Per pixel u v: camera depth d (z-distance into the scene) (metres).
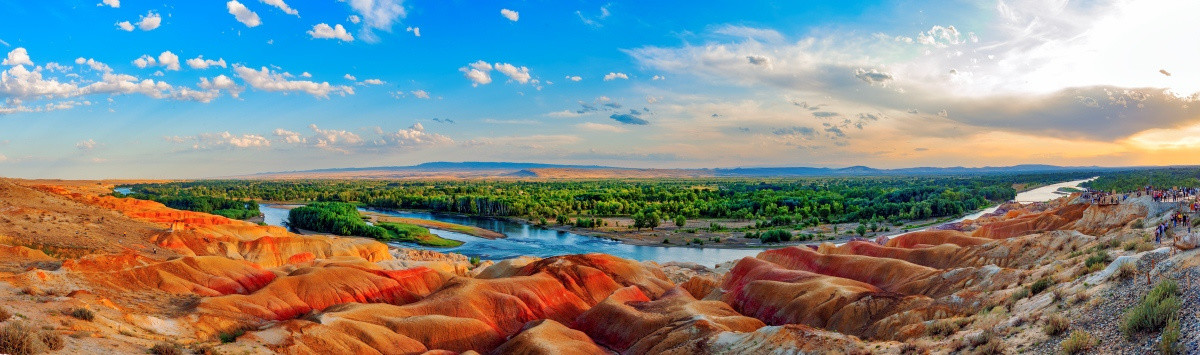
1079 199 113.06
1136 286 28.92
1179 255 31.06
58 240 81.94
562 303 72.75
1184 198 78.06
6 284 49.19
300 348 45.41
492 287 69.25
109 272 62.12
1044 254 64.12
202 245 99.00
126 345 34.31
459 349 55.53
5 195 107.50
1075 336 25.86
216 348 39.62
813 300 56.44
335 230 156.00
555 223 184.50
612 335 57.94
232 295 60.66
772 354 36.09
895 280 67.38
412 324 55.94
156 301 57.62
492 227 180.50
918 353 30.41
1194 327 22.81
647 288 83.06
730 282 78.56
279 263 102.12
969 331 32.72
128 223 106.69
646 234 158.38
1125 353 23.80
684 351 42.16
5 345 27.70
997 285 48.50
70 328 35.88
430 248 138.62
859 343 33.94
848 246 88.75
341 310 56.28
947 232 90.38
